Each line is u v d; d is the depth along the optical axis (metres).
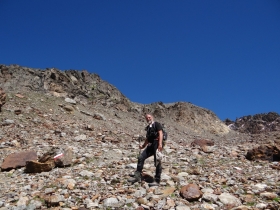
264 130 63.59
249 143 27.92
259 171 9.62
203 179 8.01
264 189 7.17
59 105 27.91
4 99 20.36
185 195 6.43
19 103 23.67
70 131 18.12
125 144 15.96
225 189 7.16
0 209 5.98
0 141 13.50
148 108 51.81
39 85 33.59
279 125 63.41
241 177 8.48
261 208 5.79
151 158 11.04
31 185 7.69
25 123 18.11
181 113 54.69
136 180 7.66
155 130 7.78
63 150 10.86
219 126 58.34
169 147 14.62
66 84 38.00
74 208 5.92
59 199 6.31
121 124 30.17
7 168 9.62
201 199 6.39
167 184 7.49
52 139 14.98
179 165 10.27
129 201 6.27
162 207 5.89
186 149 14.60
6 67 34.25
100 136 17.97
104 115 32.38
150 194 6.66
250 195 6.70
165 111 53.66
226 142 34.91
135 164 9.63
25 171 9.33
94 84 44.66
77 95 37.78
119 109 40.66
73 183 7.56
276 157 11.79
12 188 7.58
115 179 7.84
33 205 6.07
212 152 13.99
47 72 37.31
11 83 31.58
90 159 10.93
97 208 6.01
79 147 13.30
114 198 6.38
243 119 72.06
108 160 10.96
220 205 6.02
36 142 13.87
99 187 7.43
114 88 48.38
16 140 13.79
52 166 9.58
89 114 29.00
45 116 21.86
